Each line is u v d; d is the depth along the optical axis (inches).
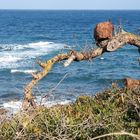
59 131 187.9
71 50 235.9
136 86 252.4
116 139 186.2
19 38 2950.3
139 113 206.8
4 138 191.8
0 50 2096.5
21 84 1097.4
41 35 3206.2
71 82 1151.6
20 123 194.1
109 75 1330.0
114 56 1766.7
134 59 1681.8
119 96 245.3
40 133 189.5
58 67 1246.3
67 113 220.1
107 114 210.2
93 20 6318.9
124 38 232.1
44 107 220.5
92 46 235.1
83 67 1395.2
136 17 7834.6
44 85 970.7
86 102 246.8
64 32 3501.5
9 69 1413.6
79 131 187.5
